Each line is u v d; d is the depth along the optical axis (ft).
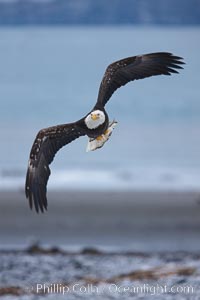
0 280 60.95
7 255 71.31
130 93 256.11
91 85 299.58
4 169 126.52
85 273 63.72
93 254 71.77
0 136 179.63
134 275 60.64
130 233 82.38
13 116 217.36
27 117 218.38
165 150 156.25
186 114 215.10
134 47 486.38
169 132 183.52
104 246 78.23
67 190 95.09
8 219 85.51
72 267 65.98
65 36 639.35
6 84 305.53
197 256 71.67
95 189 96.89
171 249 76.33
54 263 67.26
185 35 590.55
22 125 202.28
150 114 216.13
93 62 413.59
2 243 79.15
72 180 113.29
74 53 466.29
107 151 152.46
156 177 117.19
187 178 115.85
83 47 505.25
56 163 136.67
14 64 407.23
